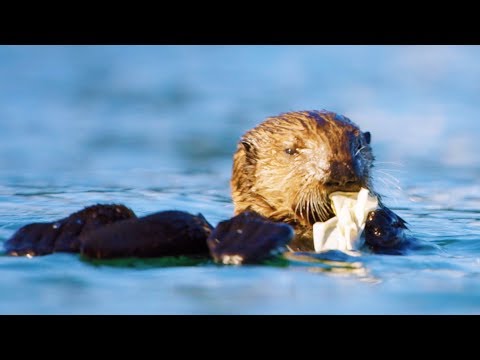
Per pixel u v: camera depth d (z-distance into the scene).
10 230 29.23
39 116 61.19
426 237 29.83
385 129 56.28
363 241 26.06
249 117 59.94
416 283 22.67
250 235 23.11
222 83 72.88
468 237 29.88
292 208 27.06
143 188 40.31
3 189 39.16
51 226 24.77
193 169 46.00
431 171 45.28
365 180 26.80
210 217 33.00
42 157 48.75
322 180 26.00
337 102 64.81
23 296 21.06
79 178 42.91
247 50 86.12
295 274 23.09
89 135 55.28
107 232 23.25
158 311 20.09
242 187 28.20
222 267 23.20
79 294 21.20
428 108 63.31
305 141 26.80
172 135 55.03
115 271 23.06
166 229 23.36
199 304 20.53
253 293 21.52
